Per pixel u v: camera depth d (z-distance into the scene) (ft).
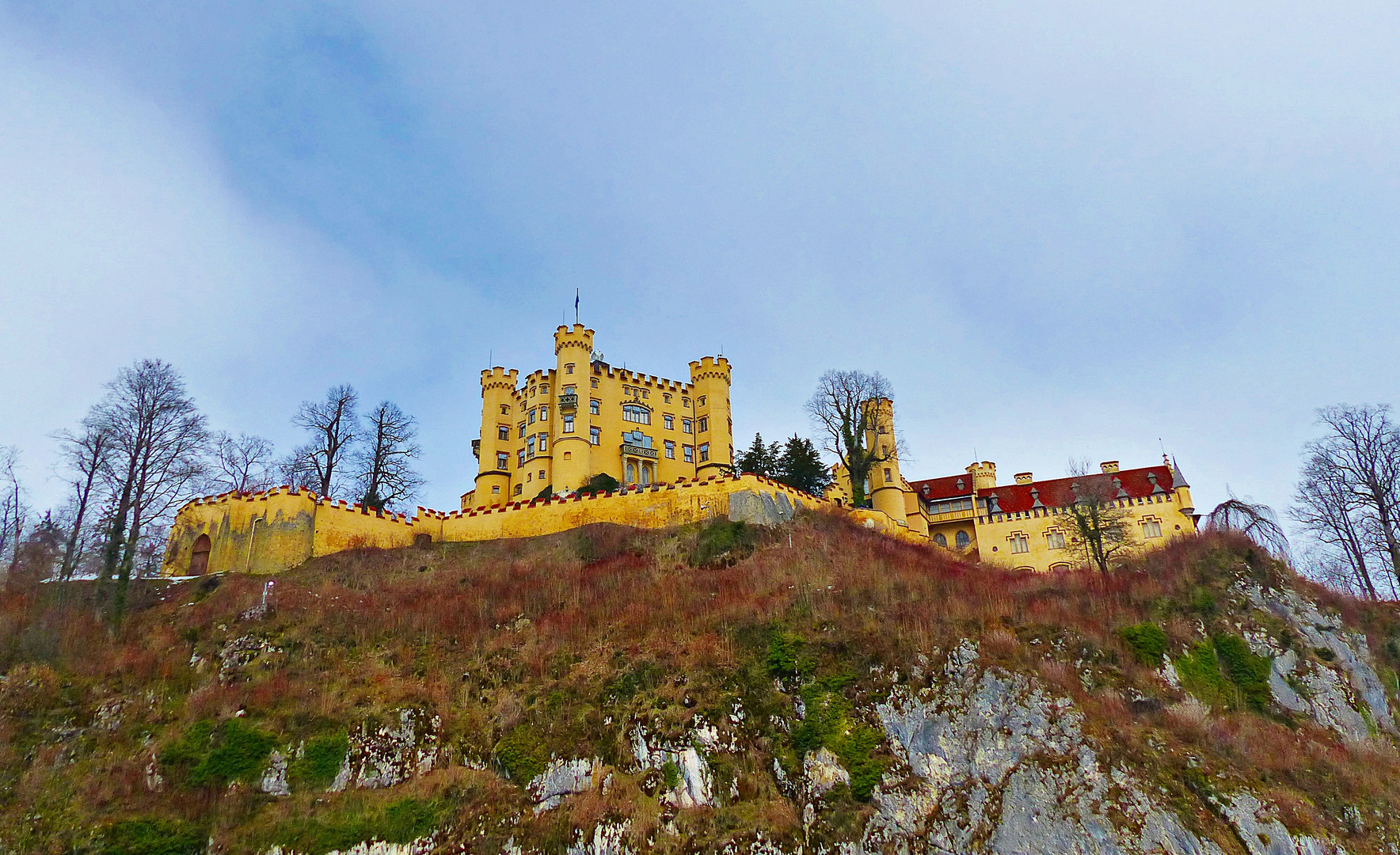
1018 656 115.55
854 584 136.26
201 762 108.17
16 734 108.37
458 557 173.99
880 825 99.55
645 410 247.70
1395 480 167.12
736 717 112.68
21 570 145.89
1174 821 93.15
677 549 166.91
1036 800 98.12
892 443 252.01
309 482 221.05
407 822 103.55
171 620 138.72
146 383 172.76
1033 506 243.60
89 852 95.81
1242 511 151.33
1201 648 125.39
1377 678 127.85
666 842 99.60
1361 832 96.43
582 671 123.54
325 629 134.62
